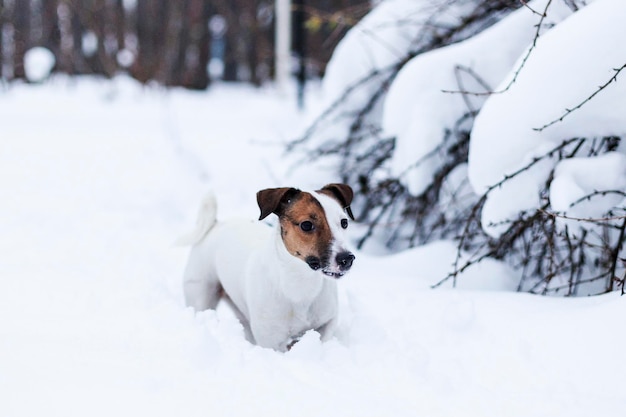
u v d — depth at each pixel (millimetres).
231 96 14727
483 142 3895
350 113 5750
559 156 3736
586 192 3639
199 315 3580
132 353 3092
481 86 4621
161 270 4949
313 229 3221
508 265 4504
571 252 3930
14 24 14133
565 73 3574
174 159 8875
